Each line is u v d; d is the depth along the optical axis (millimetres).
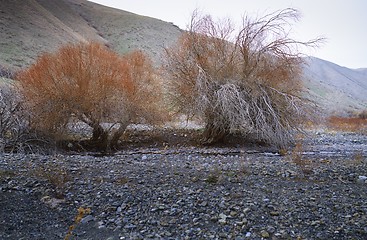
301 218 5730
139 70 17062
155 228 5273
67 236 4785
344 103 55281
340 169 10148
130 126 18641
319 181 8508
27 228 5168
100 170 9023
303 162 10820
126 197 6605
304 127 18750
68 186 7207
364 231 5191
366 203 6621
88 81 15172
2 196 6398
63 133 15383
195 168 9875
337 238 4969
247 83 16906
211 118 17109
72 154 14227
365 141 20969
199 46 17438
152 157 13086
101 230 5191
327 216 5852
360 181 8516
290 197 6938
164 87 18109
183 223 5477
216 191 7160
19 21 53906
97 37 70688
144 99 16750
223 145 17516
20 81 15336
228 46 17625
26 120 14023
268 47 17328
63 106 14719
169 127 19469
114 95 15758
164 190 7133
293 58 17500
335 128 29406
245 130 17125
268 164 10992
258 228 5305
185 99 17703
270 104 16672
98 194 6746
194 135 18891
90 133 17141
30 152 13234
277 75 17328
